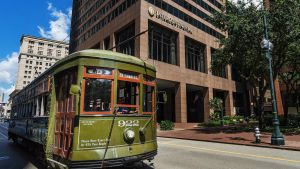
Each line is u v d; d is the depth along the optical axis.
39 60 76.50
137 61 7.12
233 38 22.28
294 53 21.83
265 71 23.89
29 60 74.81
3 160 10.03
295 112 41.94
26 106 12.24
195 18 44.34
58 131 7.04
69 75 6.88
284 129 22.95
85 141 5.78
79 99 5.97
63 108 6.97
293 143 14.43
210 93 45.31
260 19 20.81
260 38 21.08
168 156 10.65
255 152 11.82
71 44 61.97
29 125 10.88
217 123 35.06
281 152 11.80
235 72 56.88
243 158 10.11
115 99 6.38
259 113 24.23
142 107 6.98
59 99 7.44
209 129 28.16
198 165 8.68
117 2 40.25
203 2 47.41
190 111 49.12
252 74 24.97
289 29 20.09
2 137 21.09
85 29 53.38
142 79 7.14
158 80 36.03
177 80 37.66
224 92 53.19
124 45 37.97
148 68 7.46
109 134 6.05
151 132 7.11
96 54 6.39
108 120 6.14
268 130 22.61
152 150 6.95
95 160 5.71
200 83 43.00
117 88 6.49
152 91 7.59
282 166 8.54
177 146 14.51
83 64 6.23
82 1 57.66
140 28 33.28
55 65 7.91
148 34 35.03
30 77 73.94
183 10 41.69
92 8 50.78
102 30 44.22
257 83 25.98
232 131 23.83
